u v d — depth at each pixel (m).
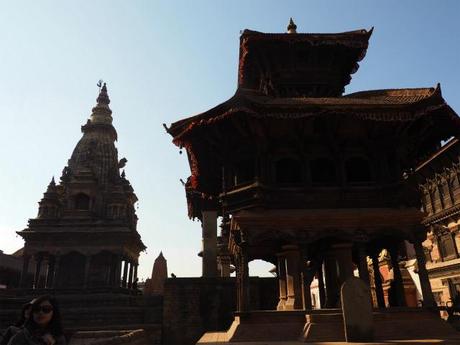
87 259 56.09
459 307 16.36
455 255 39.19
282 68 23.80
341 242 19.33
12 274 68.25
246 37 22.81
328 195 18.23
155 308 34.84
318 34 23.02
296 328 15.26
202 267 33.12
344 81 25.53
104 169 70.00
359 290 14.20
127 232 56.94
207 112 17.98
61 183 67.19
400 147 18.84
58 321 5.23
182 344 28.95
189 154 21.81
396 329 15.08
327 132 18.73
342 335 14.34
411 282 39.69
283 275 20.94
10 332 4.99
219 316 29.62
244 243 16.58
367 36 23.02
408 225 17.19
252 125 17.88
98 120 76.19
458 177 37.72
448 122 18.59
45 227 58.19
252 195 17.98
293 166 19.03
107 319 34.44
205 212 34.31
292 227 16.92
